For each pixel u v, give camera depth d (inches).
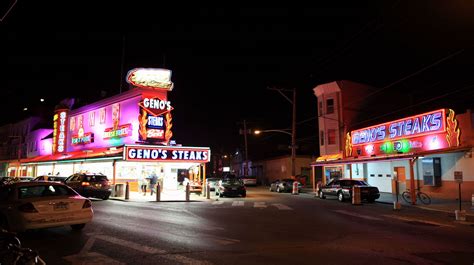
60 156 1594.5
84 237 389.4
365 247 354.6
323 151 1536.7
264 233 430.9
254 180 1978.3
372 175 1254.3
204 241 375.2
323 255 317.7
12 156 2459.4
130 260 292.8
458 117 905.5
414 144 1026.1
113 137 1333.7
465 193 879.7
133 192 1202.0
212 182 1261.1
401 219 588.7
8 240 219.0
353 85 1513.3
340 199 946.1
